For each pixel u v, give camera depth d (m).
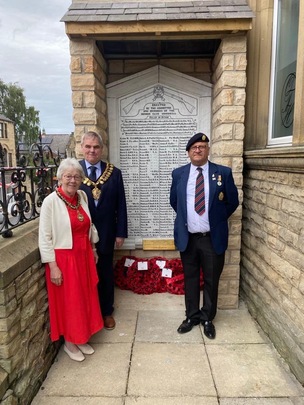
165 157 3.44
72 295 2.21
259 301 2.84
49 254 2.14
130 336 2.69
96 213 2.63
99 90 3.04
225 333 2.71
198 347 2.52
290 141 2.63
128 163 3.46
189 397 2.01
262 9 2.87
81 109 2.88
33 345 2.03
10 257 1.79
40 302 2.16
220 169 2.54
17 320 1.80
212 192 2.49
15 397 1.76
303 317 2.07
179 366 2.30
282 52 2.82
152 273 3.54
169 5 2.78
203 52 3.35
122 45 3.27
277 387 2.08
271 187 2.56
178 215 2.64
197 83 3.29
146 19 2.59
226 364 2.31
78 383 2.14
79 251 2.25
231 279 3.09
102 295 2.84
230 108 2.81
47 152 2.86
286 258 2.30
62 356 2.45
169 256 3.66
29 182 2.52
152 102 3.34
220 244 2.55
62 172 2.16
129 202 3.54
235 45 2.73
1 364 1.71
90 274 2.38
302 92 2.14
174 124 3.38
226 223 2.61
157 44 3.19
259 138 3.05
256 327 2.81
